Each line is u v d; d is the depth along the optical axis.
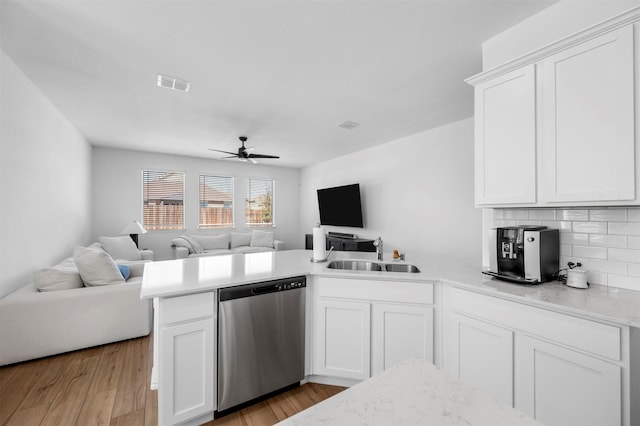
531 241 1.65
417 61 2.36
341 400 0.56
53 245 3.22
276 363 1.95
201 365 1.68
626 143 1.35
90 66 2.42
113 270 2.89
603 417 1.19
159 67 2.44
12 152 2.34
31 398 1.93
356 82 2.73
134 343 2.78
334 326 2.05
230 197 6.94
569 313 1.28
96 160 5.39
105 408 1.83
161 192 6.09
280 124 4.00
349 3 1.69
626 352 1.13
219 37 2.03
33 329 2.40
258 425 1.72
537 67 1.67
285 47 2.15
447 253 4.04
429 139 4.29
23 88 2.52
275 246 6.64
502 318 1.53
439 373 0.67
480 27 1.91
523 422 0.51
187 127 4.14
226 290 1.75
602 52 1.42
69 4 1.68
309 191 7.43
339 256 2.78
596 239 1.67
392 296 1.95
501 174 1.83
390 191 4.96
